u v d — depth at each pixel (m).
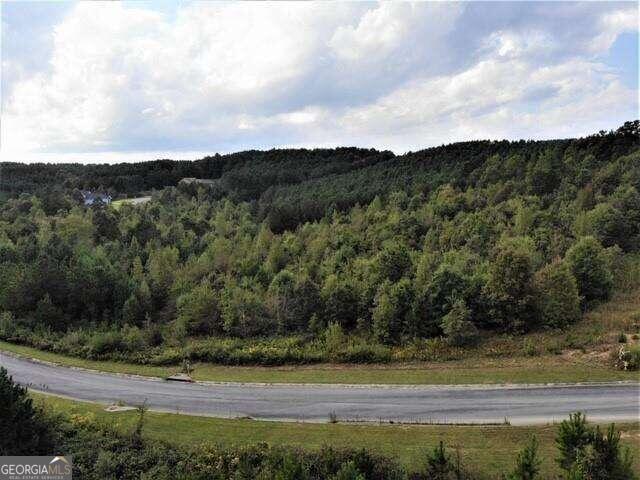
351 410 30.17
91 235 87.69
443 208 79.00
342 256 65.81
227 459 22.33
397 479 19.56
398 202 91.44
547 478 19.89
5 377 23.69
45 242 76.75
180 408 32.66
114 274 61.81
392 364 38.06
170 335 50.44
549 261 50.19
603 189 71.94
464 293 42.81
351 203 102.94
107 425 27.17
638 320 38.62
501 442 24.11
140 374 41.44
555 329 39.41
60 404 33.56
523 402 28.83
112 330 51.94
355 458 20.16
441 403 29.86
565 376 31.77
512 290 40.69
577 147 104.12
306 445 25.06
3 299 58.31
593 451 17.58
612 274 46.75
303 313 49.66
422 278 46.69
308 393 33.81
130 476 21.72
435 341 39.81
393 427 27.06
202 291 53.81
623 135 102.12
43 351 49.62
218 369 41.41
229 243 77.94
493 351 37.25
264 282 61.69
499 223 65.06
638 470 20.14
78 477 21.34
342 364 39.50
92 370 43.25
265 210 108.94
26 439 22.61
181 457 22.91
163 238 88.31
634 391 29.12
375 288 48.22
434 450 20.30
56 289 58.50
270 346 44.09
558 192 76.06
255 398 33.72
